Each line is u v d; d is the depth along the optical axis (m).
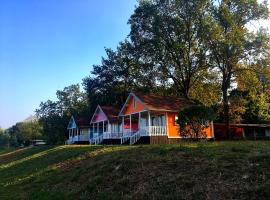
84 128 62.25
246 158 12.77
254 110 56.09
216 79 47.16
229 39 39.41
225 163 12.70
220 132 51.44
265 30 39.66
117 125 50.69
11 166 29.45
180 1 44.16
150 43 47.34
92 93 63.41
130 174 14.45
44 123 75.12
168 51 47.16
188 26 46.03
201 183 11.55
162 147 17.72
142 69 52.91
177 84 49.16
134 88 58.62
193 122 26.73
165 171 13.55
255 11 41.19
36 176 20.66
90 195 13.69
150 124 40.06
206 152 14.72
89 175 16.42
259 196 9.76
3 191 18.58
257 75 42.00
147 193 12.02
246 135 56.72
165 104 39.53
